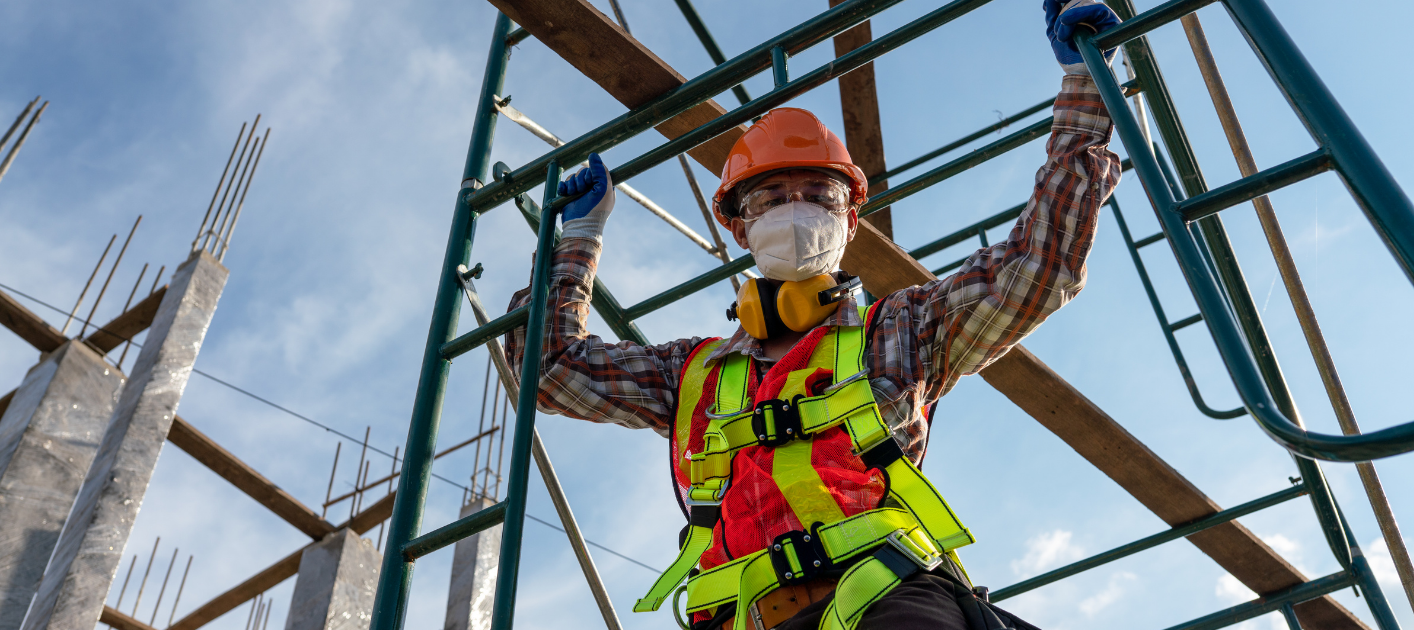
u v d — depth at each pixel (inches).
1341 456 50.7
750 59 116.6
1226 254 119.3
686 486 94.0
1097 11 79.9
